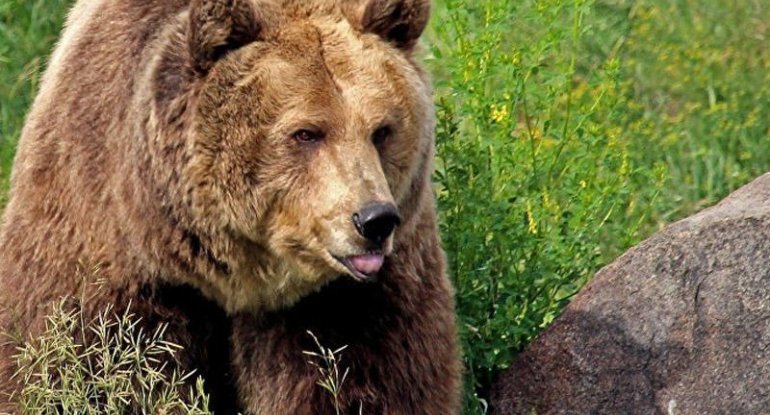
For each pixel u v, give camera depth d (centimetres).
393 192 1069
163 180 1048
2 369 1101
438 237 1169
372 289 1112
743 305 1187
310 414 1122
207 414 1023
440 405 1152
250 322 1127
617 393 1223
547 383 1249
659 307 1216
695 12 1981
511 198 1329
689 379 1198
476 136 1335
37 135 1126
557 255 1323
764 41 1923
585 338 1237
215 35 1029
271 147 1036
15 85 1661
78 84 1109
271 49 1041
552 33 1355
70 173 1096
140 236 1068
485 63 1335
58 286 1091
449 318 1162
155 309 1095
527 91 1354
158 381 1078
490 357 1291
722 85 1831
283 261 1073
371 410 1122
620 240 1412
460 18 1342
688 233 1214
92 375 1032
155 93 1047
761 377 1176
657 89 1841
